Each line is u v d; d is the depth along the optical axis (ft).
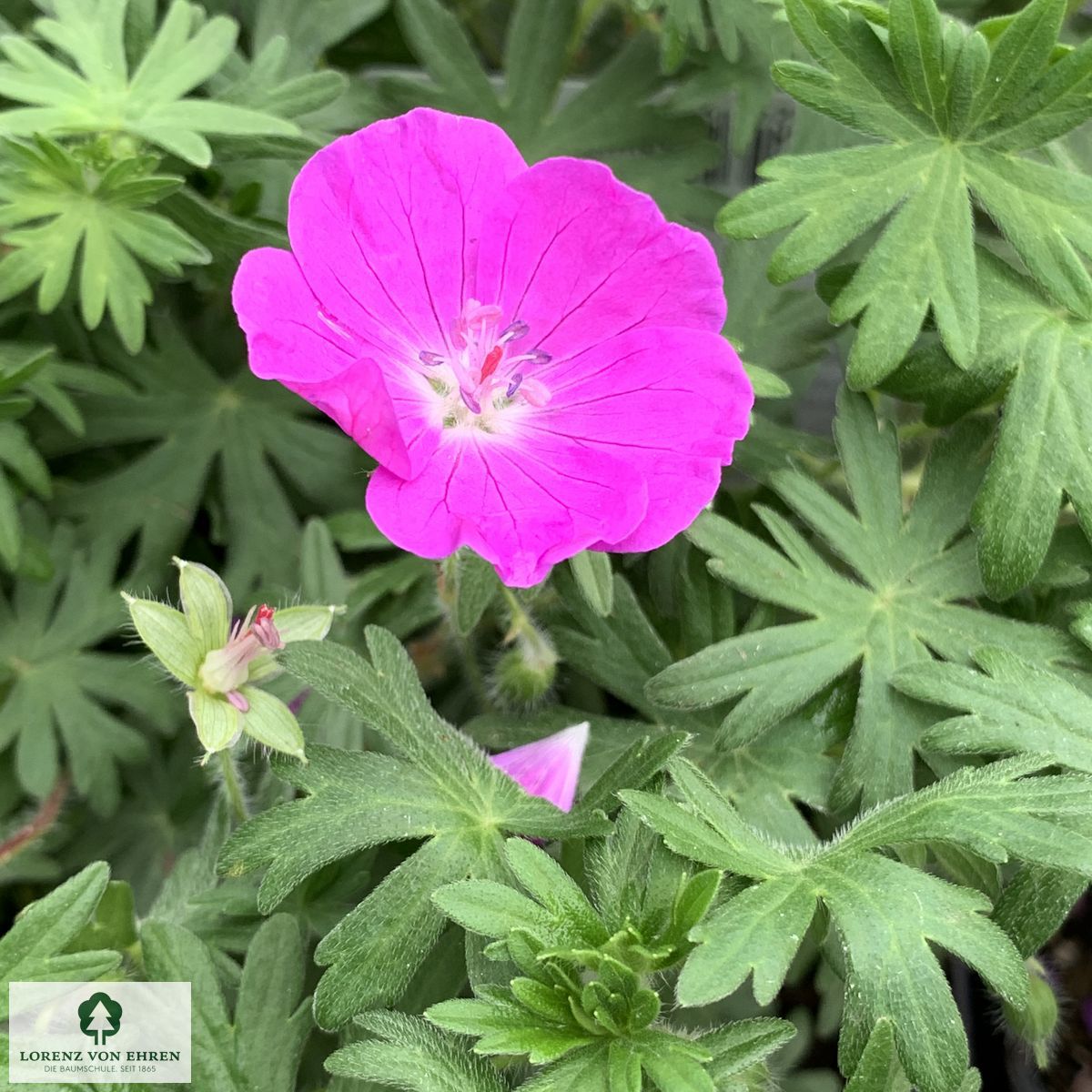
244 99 0.68
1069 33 0.74
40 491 0.69
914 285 0.63
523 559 0.58
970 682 0.62
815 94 0.63
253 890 0.62
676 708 0.63
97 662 0.73
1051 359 0.63
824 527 0.65
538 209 0.61
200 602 0.59
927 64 0.63
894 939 0.56
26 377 0.67
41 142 0.63
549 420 0.62
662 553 0.69
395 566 0.73
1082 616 0.63
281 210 0.72
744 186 0.78
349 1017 0.57
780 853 0.59
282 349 0.57
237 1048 0.58
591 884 0.58
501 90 0.75
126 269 0.65
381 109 0.73
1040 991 0.66
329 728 0.67
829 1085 0.70
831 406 0.78
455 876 0.58
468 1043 0.57
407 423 0.61
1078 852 0.56
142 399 0.75
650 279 0.62
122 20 0.67
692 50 0.73
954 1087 0.54
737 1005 0.70
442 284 0.62
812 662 0.64
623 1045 0.55
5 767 0.72
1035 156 0.67
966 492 0.66
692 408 0.61
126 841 0.73
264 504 0.75
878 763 0.63
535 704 0.67
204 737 0.59
